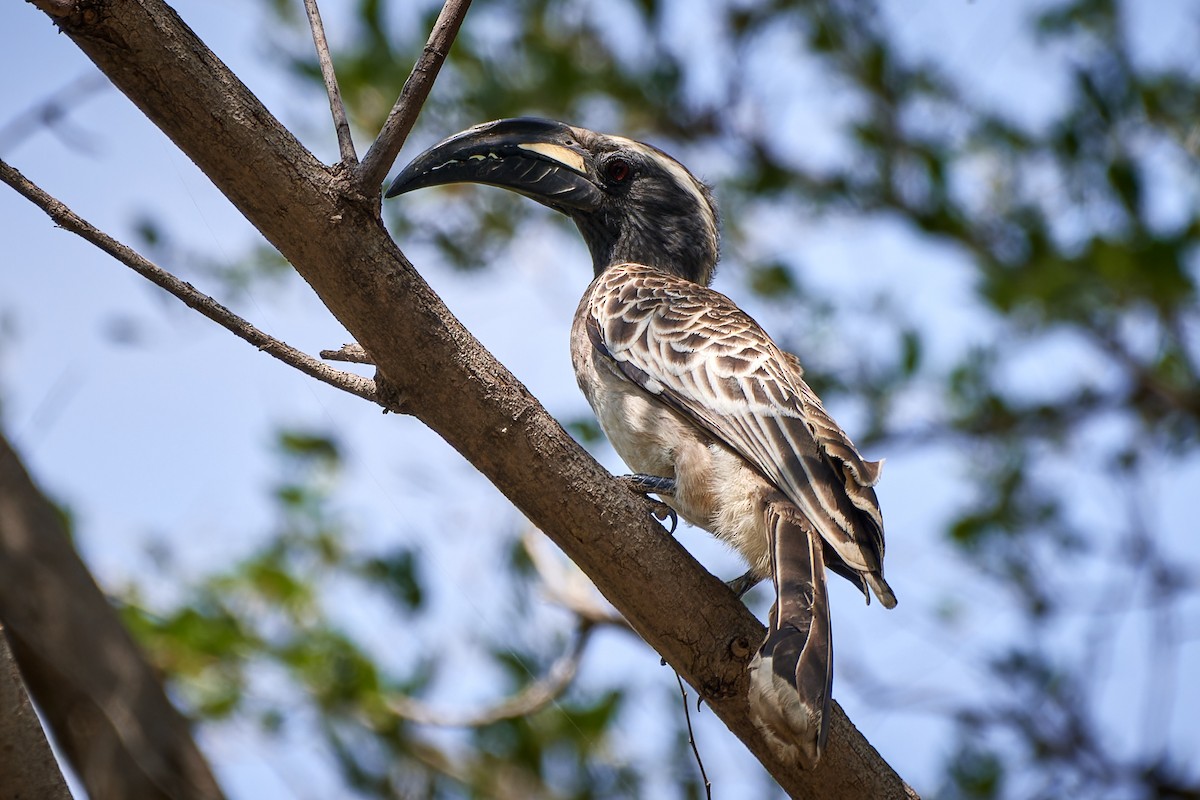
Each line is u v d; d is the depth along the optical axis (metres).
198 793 7.70
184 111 5.35
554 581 10.32
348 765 10.41
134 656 7.84
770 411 7.70
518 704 10.25
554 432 6.15
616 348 8.49
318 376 5.87
